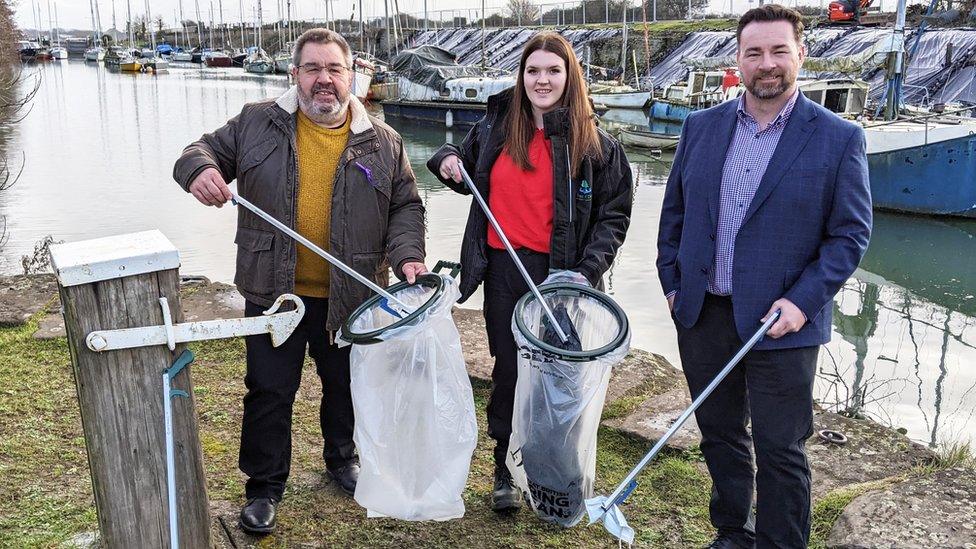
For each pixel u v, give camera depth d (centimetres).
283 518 279
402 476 250
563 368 246
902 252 1115
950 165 1275
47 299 489
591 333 264
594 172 273
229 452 324
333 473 298
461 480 252
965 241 1179
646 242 1027
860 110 1548
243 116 271
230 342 436
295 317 212
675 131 2092
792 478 238
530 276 276
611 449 338
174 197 1291
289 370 268
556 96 264
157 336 199
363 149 268
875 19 2533
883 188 1347
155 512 211
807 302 226
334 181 264
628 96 2397
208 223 1103
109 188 1363
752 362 238
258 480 272
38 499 284
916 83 2055
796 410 237
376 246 276
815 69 1546
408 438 248
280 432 271
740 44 234
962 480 290
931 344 716
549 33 266
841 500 284
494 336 283
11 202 1235
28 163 1631
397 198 284
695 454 328
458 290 262
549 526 280
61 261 193
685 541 274
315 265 270
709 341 252
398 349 246
